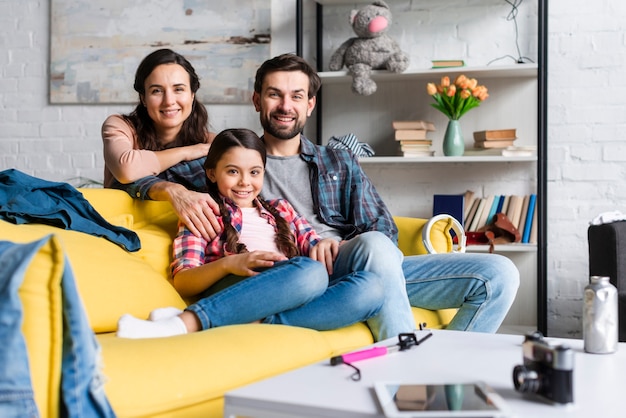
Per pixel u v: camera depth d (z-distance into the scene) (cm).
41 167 468
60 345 132
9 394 125
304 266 201
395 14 433
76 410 131
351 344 207
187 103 276
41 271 132
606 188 414
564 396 120
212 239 233
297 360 181
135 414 143
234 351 167
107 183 279
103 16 457
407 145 408
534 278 422
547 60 404
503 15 422
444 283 246
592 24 413
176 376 152
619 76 411
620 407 120
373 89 407
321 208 265
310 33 441
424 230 280
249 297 192
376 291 210
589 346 162
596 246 313
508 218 407
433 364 147
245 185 238
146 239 229
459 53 427
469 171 429
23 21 467
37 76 467
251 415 125
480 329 243
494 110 425
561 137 418
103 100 458
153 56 274
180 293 222
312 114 445
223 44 445
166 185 237
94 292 191
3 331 126
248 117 445
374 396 124
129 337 171
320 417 119
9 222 203
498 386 131
